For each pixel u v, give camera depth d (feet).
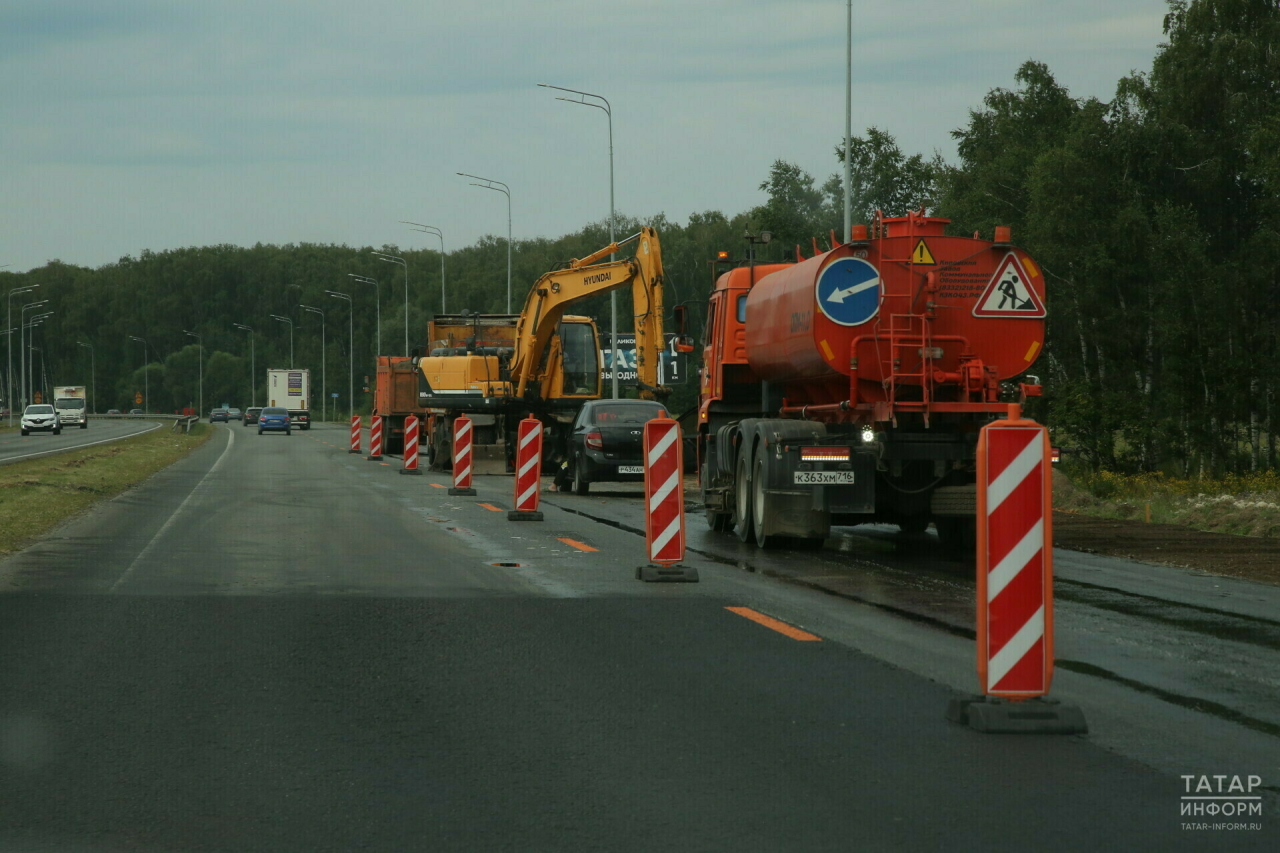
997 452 40.06
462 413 213.25
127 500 143.23
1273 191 242.78
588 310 616.39
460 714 41.34
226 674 47.65
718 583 73.67
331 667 48.93
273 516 121.90
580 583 73.46
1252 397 253.24
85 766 35.37
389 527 110.32
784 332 95.45
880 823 30.40
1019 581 39.99
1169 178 287.28
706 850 28.53
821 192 377.09
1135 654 52.01
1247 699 43.62
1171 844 28.96
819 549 93.71
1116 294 278.67
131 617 60.59
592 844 28.94
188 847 28.89
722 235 615.16
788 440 90.12
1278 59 271.69
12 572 77.66
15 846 28.94
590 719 40.63
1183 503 136.98
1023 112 326.85
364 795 32.73
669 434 75.41
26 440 416.05
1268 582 75.10
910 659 50.49
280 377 595.06
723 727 39.55
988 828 30.01
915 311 88.58
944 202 336.49
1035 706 39.45
